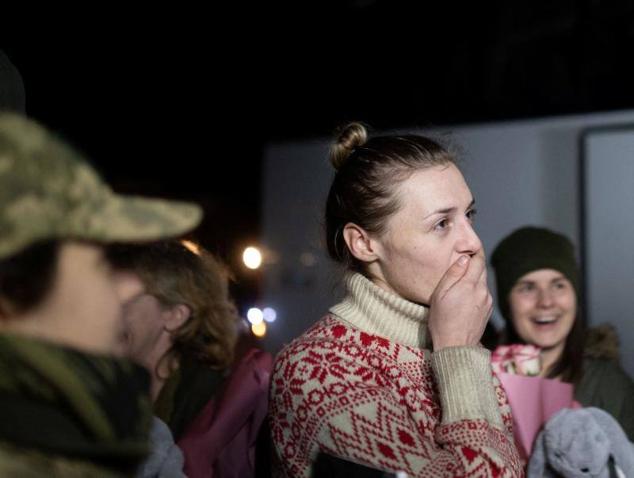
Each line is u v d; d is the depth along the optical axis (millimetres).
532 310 2756
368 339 1695
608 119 3928
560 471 2211
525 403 2273
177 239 2289
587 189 3904
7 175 956
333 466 1544
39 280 1004
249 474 2162
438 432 1576
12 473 937
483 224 4051
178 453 1988
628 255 3805
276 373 1710
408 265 1698
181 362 2266
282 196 4531
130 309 2117
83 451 958
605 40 4195
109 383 1005
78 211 992
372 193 1708
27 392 969
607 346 2809
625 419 2684
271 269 4441
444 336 1633
